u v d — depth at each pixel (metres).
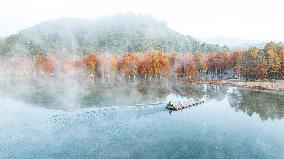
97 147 46.12
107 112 69.38
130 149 45.56
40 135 51.31
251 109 75.88
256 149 46.75
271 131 56.47
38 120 60.97
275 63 128.50
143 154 43.66
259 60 131.25
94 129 55.62
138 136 51.94
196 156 43.31
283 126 60.00
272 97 93.81
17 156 42.00
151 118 64.75
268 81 130.50
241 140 50.84
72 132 53.53
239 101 87.00
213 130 56.47
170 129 56.50
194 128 57.44
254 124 61.22
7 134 51.56
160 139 50.53
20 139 49.09
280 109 76.19
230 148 46.91
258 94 100.00
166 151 45.00
